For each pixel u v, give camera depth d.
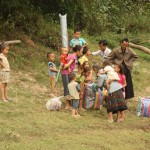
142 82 16.28
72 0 18.88
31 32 17.41
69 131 10.40
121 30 22.69
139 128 11.51
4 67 12.01
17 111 11.34
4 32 16.72
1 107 11.47
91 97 12.57
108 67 12.09
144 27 24.12
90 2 20.19
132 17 24.11
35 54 16.19
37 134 9.84
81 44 14.43
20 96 12.72
